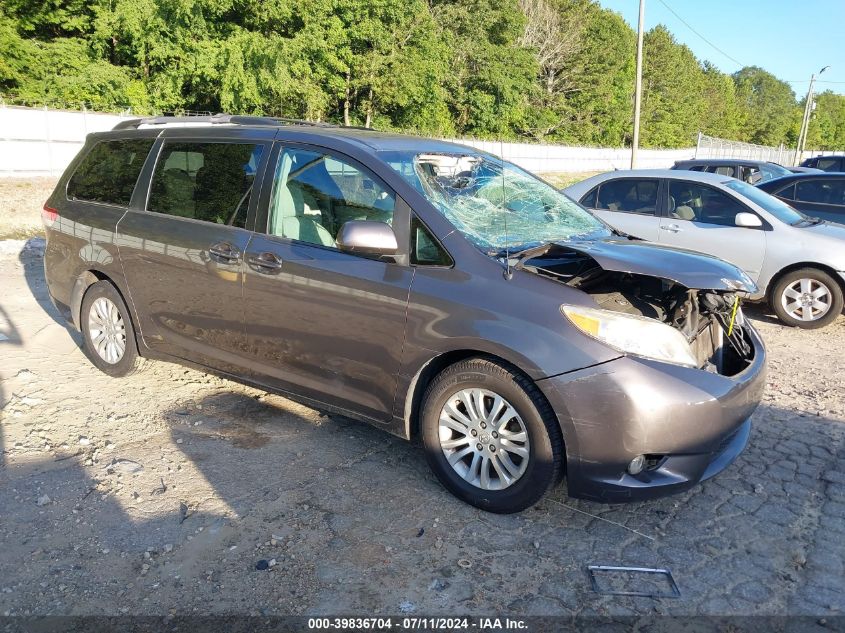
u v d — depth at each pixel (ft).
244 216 13.23
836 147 409.49
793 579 9.63
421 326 10.97
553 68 193.98
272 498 11.28
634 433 9.78
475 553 10.02
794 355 20.63
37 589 8.90
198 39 96.27
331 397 12.43
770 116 381.60
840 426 14.99
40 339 18.94
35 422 13.70
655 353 10.12
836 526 10.98
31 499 10.94
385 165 11.92
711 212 25.11
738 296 12.60
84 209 16.11
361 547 10.05
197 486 11.55
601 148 168.66
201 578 9.24
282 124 14.30
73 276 16.48
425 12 130.21
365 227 10.93
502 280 10.63
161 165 14.92
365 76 124.26
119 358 15.94
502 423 10.59
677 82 245.24
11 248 33.12
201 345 14.14
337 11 115.55
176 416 14.32
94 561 9.50
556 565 9.80
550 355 9.96
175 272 14.11
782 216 24.43
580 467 10.09
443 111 154.20
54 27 98.63
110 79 92.43
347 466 12.44
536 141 182.91
